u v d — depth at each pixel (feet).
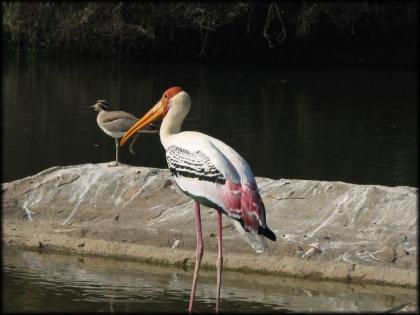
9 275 34.63
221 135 73.36
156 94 97.91
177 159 31.14
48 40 128.16
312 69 129.90
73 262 36.94
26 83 103.55
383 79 119.55
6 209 41.98
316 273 34.91
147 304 31.35
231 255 36.52
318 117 86.22
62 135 69.36
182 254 36.88
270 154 65.26
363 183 55.77
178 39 132.87
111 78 111.14
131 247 37.65
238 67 129.70
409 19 140.26
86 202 41.98
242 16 133.18
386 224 37.99
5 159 59.16
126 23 128.36
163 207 41.16
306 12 132.36
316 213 39.32
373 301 32.30
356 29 139.95
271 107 92.12
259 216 29.04
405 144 71.36
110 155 62.18
